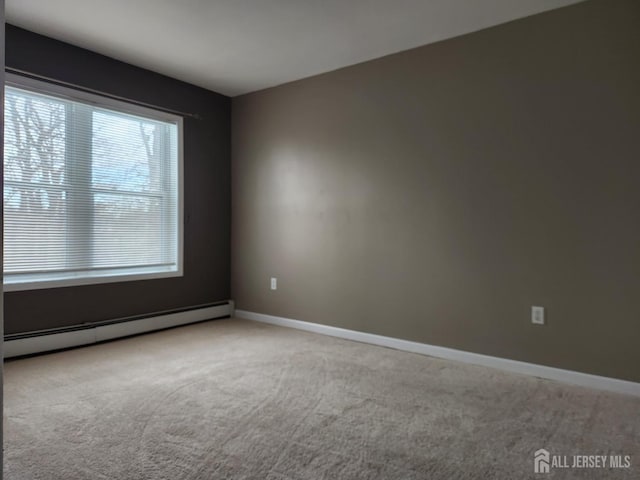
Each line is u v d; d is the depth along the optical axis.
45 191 3.26
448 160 3.22
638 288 2.51
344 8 2.79
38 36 3.19
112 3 2.75
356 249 3.75
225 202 4.67
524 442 1.95
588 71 2.65
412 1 2.70
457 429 2.07
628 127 2.53
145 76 3.88
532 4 2.71
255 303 4.54
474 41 3.10
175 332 3.99
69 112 3.40
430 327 3.32
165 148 4.12
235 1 2.72
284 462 1.77
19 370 2.87
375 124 3.62
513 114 2.93
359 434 2.01
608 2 2.59
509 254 2.96
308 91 4.06
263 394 2.50
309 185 4.07
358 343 3.66
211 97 4.50
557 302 2.78
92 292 3.56
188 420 2.15
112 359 3.14
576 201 2.70
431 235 3.31
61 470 1.69
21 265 3.15
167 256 4.14
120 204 3.75
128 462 1.76
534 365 2.86
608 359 2.60
